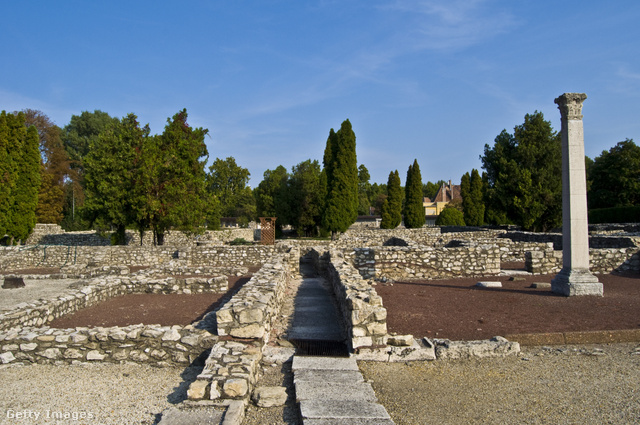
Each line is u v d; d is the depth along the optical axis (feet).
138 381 19.20
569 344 22.97
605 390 16.81
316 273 53.16
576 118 34.94
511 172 96.94
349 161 111.14
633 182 127.54
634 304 30.76
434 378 18.35
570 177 35.01
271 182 153.69
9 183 84.43
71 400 17.26
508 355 21.13
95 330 21.90
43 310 28.50
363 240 73.82
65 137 179.73
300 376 17.80
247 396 16.07
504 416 14.84
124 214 73.72
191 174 77.66
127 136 75.51
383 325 20.71
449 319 27.61
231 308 21.26
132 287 40.52
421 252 47.16
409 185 140.87
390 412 15.26
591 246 59.36
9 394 17.88
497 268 47.01
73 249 66.90
